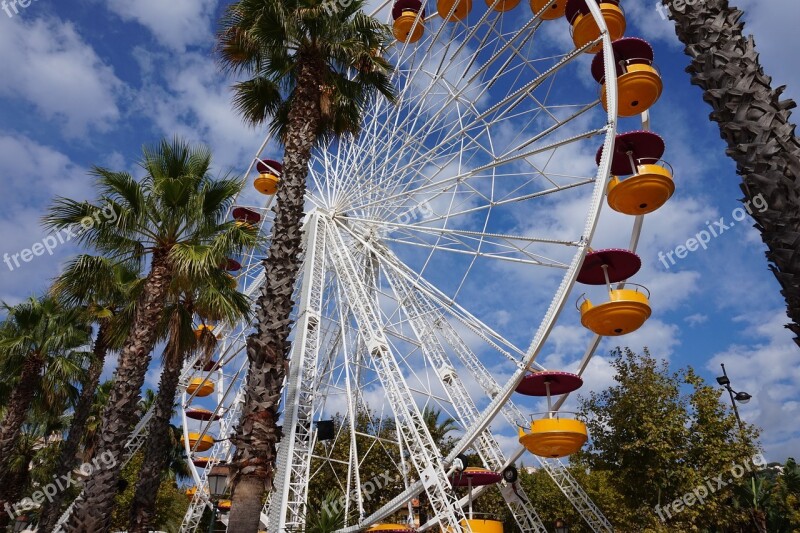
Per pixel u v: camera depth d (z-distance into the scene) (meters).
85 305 23.45
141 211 14.44
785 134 5.83
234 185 15.90
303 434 19.67
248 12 15.12
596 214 16.19
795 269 5.43
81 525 11.73
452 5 23.67
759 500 27.30
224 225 15.81
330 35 14.93
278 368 11.06
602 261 17.00
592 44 17.38
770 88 6.18
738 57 6.33
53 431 30.97
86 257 15.25
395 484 30.67
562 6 22.09
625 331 16.25
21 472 26.69
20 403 20.62
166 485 36.41
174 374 16.94
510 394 17.17
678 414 22.30
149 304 13.79
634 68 17.53
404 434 19.98
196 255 14.10
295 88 15.01
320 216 24.69
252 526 9.81
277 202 12.85
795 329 5.46
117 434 12.56
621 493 23.52
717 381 23.88
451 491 19.09
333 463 31.17
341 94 16.12
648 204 16.84
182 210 14.76
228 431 29.08
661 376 23.72
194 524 27.94
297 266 12.38
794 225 5.51
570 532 34.03
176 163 15.66
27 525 30.81
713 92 6.35
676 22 7.13
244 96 16.61
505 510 34.75
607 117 16.75
